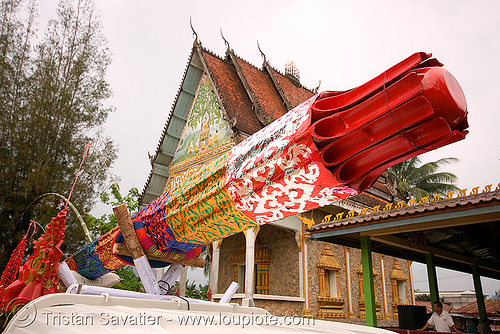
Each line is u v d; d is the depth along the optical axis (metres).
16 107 12.76
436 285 10.50
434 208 6.68
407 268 21.53
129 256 2.41
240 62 19.62
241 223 1.77
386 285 19.50
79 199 12.38
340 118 1.36
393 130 1.29
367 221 7.74
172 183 17.05
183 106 17.70
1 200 10.91
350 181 1.42
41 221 10.55
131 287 12.41
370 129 1.33
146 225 2.19
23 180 11.27
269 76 21.05
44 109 12.66
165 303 2.01
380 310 18.47
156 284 2.17
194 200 1.85
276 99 19.61
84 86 13.78
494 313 21.72
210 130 16.17
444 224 7.47
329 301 15.02
